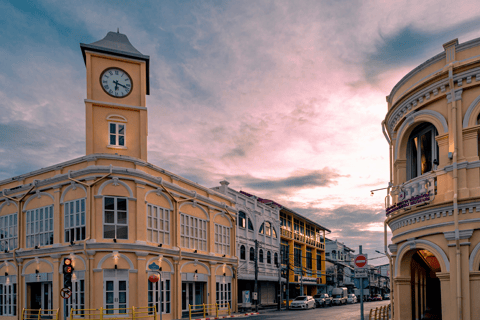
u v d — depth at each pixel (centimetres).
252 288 4069
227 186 3703
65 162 2347
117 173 2259
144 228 2333
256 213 4241
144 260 2297
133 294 2219
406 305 1384
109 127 2470
